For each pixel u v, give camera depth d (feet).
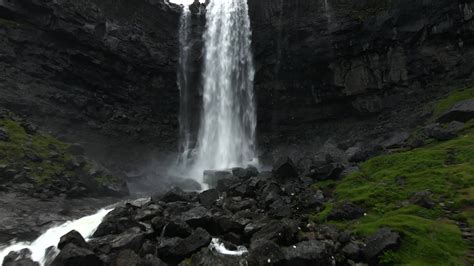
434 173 54.29
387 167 63.67
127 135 110.42
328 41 115.34
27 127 79.00
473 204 44.09
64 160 73.97
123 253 39.88
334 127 115.44
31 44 95.09
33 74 93.56
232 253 41.55
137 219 50.08
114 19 116.16
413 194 49.60
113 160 101.81
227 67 132.77
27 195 60.29
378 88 108.37
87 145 97.19
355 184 59.26
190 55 135.54
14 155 67.21
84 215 59.21
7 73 88.02
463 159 58.08
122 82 116.47
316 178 67.62
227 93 131.34
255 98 127.85
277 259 36.11
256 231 45.03
